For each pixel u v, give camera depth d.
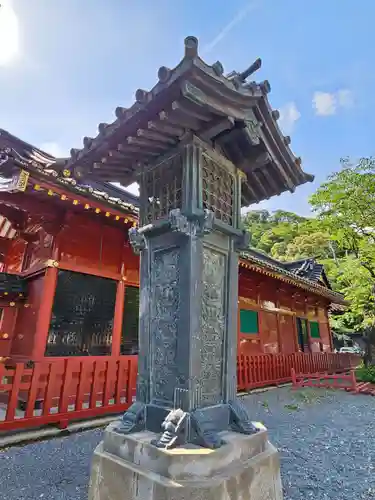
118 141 2.79
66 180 5.87
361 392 10.67
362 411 8.09
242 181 3.47
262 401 8.91
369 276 14.61
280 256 41.78
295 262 21.25
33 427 5.13
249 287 12.20
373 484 3.86
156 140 2.75
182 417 2.21
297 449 5.16
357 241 14.45
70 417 5.41
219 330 2.74
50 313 6.69
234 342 2.86
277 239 47.78
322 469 4.33
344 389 11.27
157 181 3.05
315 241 37.47
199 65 2.04
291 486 3.77
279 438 5.73
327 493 3.60
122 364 6.49
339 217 13.61
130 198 9.99
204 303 2.62
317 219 14.59
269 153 2.99
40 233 7.68
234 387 2.77
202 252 2.65
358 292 14.94
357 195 12.66
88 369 5.92
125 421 2.55
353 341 30.59
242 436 2.41
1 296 7.22
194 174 2.66
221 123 2.54
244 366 10.02
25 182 5.34
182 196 2.69
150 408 2.54
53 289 6.81
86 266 7.41
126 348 7.92
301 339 15.52
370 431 6.29
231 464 2.17
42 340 6.48
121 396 6.48
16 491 3.36
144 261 2.94
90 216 7.39
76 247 7.33
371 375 12.70
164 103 2.33
